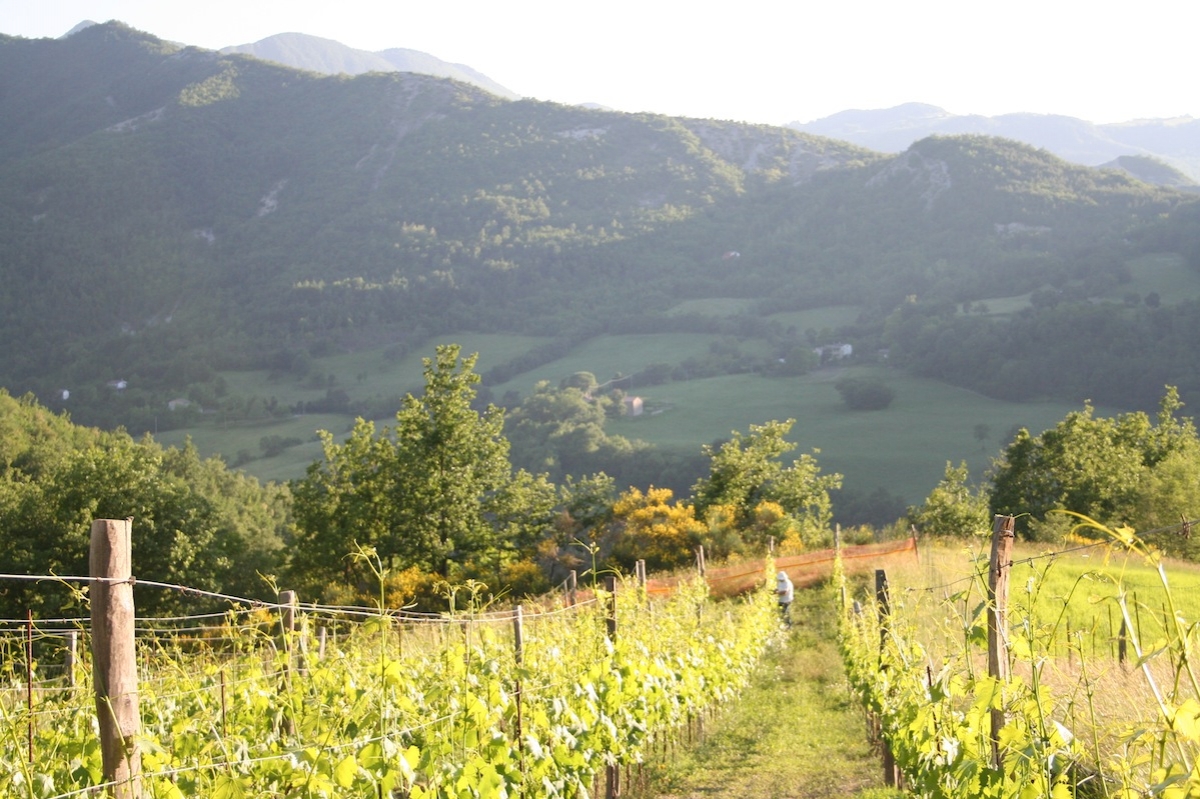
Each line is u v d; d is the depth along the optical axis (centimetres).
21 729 422
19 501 3750
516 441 10956
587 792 725
